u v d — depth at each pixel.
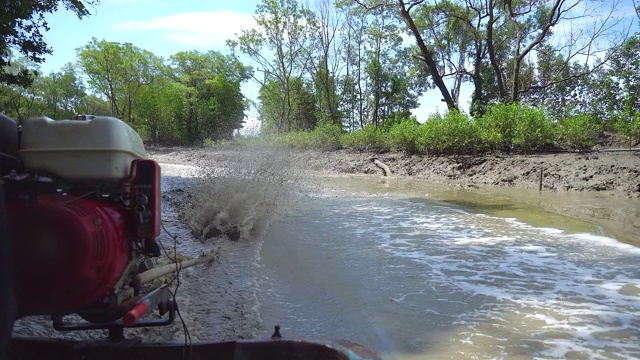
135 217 2.90
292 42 44.81
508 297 5.04
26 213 2.50
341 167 21.22
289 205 10.94
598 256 6.52
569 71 35.19
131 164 2.94
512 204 10.97
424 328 4.29
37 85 54.34
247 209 8.49
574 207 10.12
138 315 2.59
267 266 6.27
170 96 49.50
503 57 39.31
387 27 45.03
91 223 2.57
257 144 21.05
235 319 4.48
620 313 4.57
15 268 2.46
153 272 3.34
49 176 2.81
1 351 2.04
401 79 46.44
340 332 4.23
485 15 30.22
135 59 54.16
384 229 8.52
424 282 5.56
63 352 3.04
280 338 3.06
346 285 5.50
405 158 20.84
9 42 10.20
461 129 18.58
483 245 7.22
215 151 29.77
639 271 5.85
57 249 2.45
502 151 18.19
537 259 6.44
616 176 12.52
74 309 2.74
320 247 7.26
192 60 63.78
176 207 9.90
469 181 15.59
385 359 3.69
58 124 2.81
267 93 49.81
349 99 48.06
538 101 37.22
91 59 53.31
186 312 4.57
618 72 27.98
